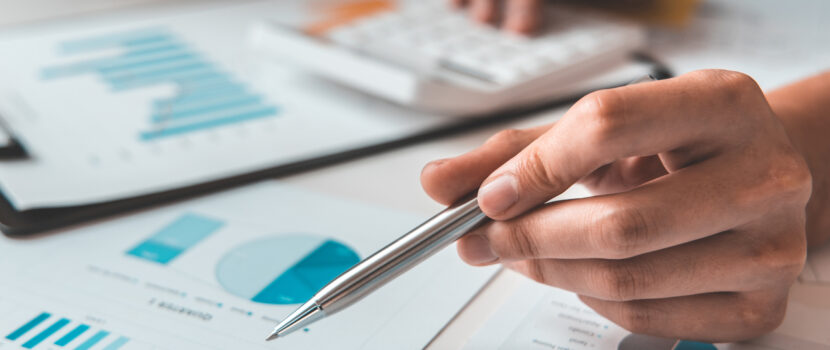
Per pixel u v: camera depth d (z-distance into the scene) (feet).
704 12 2.35
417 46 1.86
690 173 0.86
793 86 1.31
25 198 1.31
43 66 1.96
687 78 0.85
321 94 1.82
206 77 1.90
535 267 1.00
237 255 1.20
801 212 0.90
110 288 1.11
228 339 0.99
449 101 1.64
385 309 1.06
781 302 0.97
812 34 2.15
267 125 1.64
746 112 0.84
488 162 0.94
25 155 1.47
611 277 0.92
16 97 1.76
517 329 1.02
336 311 0.90
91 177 1.41
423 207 1.34
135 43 2.13
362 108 1.73
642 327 0.99
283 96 1.80
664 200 0.84
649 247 0.85
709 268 0.91
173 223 1.29
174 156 1.50
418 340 1.00
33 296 1.08
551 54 1.87
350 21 2.12
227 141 1.57
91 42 2.14
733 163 0.85
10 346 0.98
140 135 1.59
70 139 1.56
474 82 1.71
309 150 1.53
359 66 1.70
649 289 0.92
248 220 1.30
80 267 1.16
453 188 0.94
